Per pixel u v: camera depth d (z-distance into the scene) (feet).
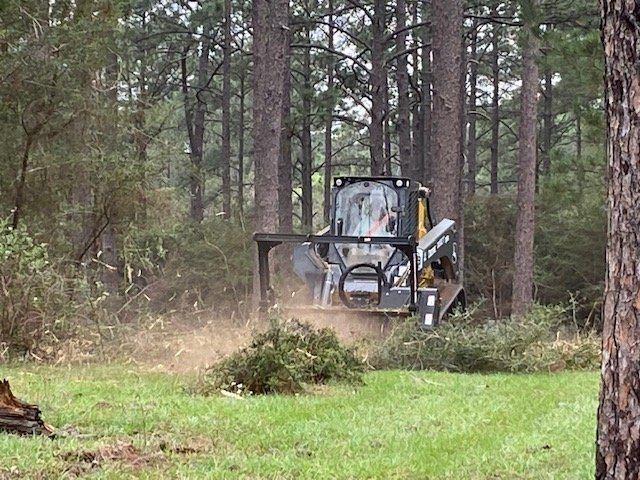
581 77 51.44
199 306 62.85
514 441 21.56
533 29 55.16
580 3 60.29
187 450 19.81
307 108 107.96
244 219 85.71
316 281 42.68
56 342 38.04
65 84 48.34
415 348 36.91
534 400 28.14
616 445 12.40
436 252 44.80
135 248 49.14
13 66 46.65
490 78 132.16
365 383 31.78
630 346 12.30
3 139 48.62
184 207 65.77
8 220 43.45
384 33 107.24
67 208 50.70
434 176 67.72
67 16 48.96
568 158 66.23
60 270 47.16
